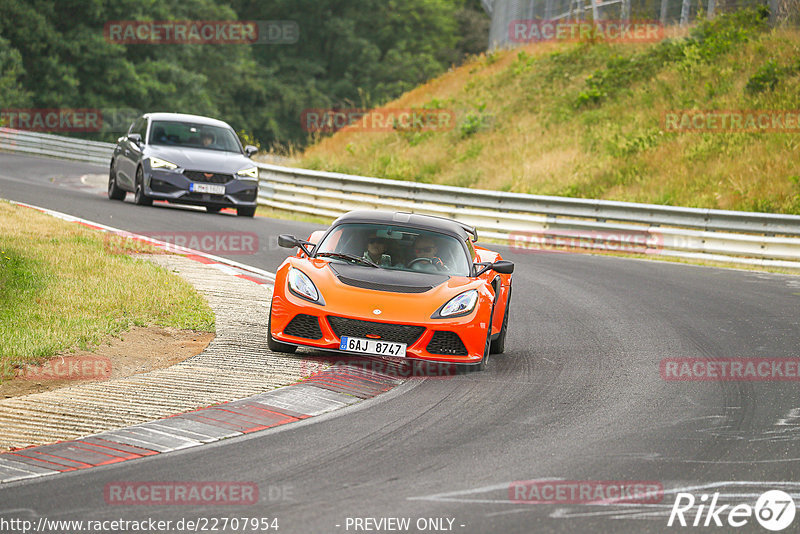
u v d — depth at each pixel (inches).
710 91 4143.7
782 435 962.1
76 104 7524.6
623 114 4269.2
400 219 1392.7
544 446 893.2
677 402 1095.6
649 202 3437.5
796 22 4458.7
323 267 1266.0
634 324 1627.7
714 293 2031.3
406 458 839.7
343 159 4835.1
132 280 1574.8
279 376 1122.0
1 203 2372.0
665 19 5073.8
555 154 4133.9
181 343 1273.4
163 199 2709.2
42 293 1407.5
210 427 916.0
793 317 1748.3
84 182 3855.8
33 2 7431.1
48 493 724.7
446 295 1218.6
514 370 1249.4
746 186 3336.6
